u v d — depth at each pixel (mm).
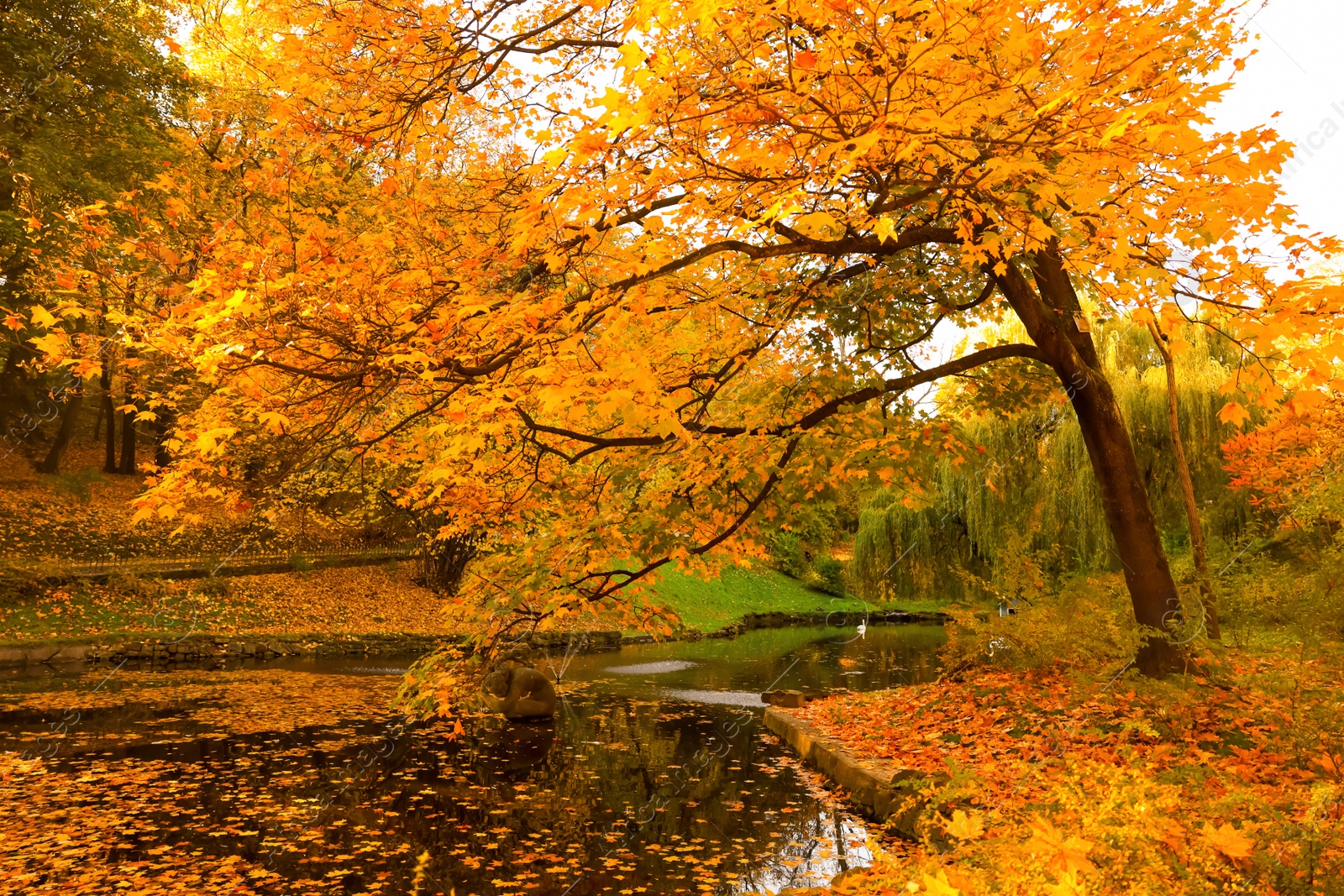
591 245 3867
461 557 22172
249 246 3445
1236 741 6070
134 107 18156
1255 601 8852
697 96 3355
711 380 5215
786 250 4301
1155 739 6500
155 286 3273
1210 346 15328
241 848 6152
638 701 13914
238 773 8383
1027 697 8406
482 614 5258
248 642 17250
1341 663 5438
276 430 3332
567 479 5730
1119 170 3230
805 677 16969
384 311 3467
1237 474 14672
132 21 17188
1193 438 15008
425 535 21031
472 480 5031
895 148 3246
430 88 4500
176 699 12531
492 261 4250
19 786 7680
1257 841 2750
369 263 3572
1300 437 12484
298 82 4359
